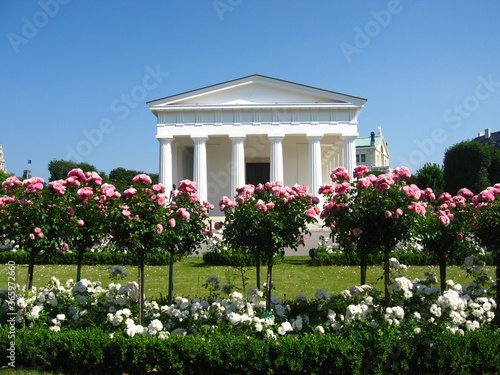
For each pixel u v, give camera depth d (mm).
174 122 51625
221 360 8219
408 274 20844
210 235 13883
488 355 8445
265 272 21812
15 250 26078
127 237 10094
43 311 10086
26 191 11281
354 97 51062
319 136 51000
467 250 13078
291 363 8102
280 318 10055
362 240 10266
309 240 36812
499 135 101062
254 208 10891
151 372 8641
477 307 9688
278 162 51062
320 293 10859
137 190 10320
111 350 8562
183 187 13164
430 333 8500
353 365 8180
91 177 12383
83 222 12477
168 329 9688
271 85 52094
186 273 21688
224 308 10219
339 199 10398
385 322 8742
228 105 51125
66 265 25250
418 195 9766
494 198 10992
